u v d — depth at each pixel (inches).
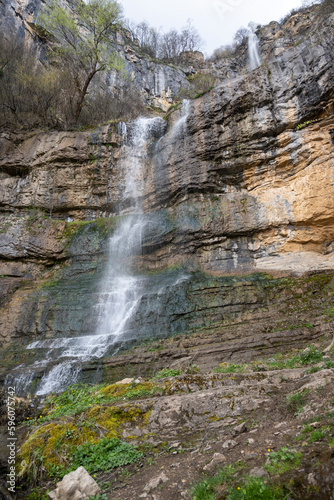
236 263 563.5
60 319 483.2
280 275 502.3
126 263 609.0
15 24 1131.3
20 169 768.3
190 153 680.4
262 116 618.8
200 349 336.8
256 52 1583.4
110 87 1240.2
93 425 209.5
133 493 145.4
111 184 745.6
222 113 666.2
